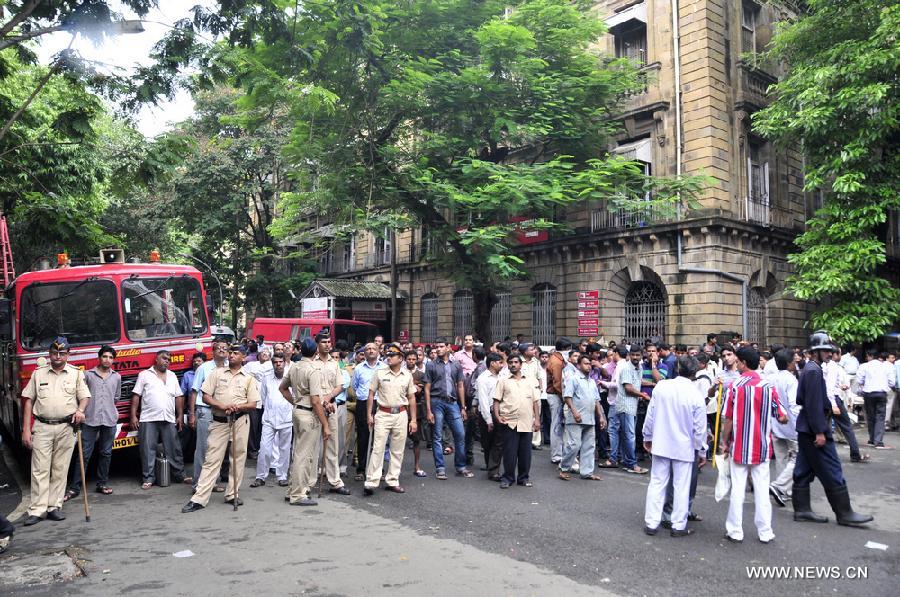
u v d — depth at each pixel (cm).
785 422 748
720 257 1805
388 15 1598
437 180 1691
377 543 594
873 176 1525
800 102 1536
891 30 1389
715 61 1869
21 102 1680
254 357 1256
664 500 661
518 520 679
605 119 2039
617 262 2020
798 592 477
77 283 943
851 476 930
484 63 1648
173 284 1009
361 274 3331
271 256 3095
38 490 673
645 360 1061
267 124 2812
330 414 821
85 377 816
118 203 2839
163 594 466
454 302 2767
